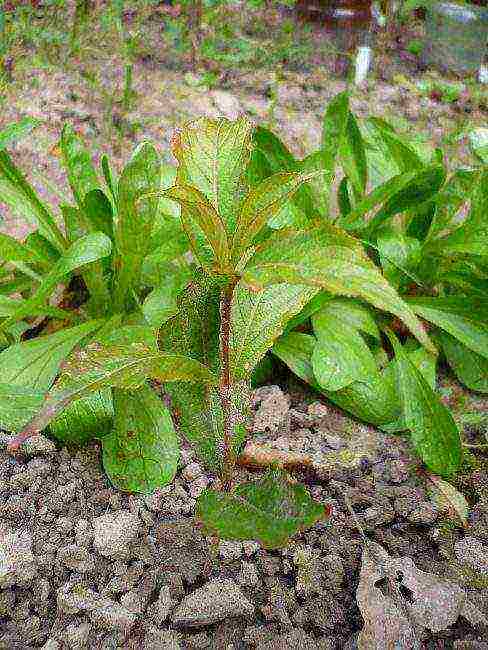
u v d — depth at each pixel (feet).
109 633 0.86
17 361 1.08
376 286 0.57
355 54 2.38
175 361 0.70
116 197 1.25
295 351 1.20
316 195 1.32
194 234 0.71
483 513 1.05
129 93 2.03
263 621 0.89
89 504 1.01
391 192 1.17
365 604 0.88
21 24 2.21
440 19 2.43
